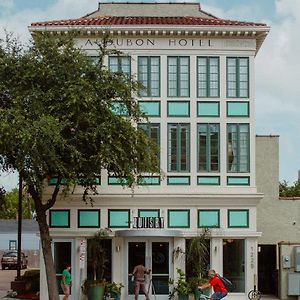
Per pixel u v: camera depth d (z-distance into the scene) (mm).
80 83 27656
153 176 32375
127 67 33500
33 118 27359
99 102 27969
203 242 32500
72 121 27625
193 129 33406
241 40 33781
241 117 33594
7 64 28156
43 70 27969
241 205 33375
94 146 27859
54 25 33031
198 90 33594
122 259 33062
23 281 35844
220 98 33594
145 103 33406
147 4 38438
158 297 32656
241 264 33281
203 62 33750
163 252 33094
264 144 39219
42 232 28719
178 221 33188
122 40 33562
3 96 28109
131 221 33125
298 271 35250
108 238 33094
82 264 29875
